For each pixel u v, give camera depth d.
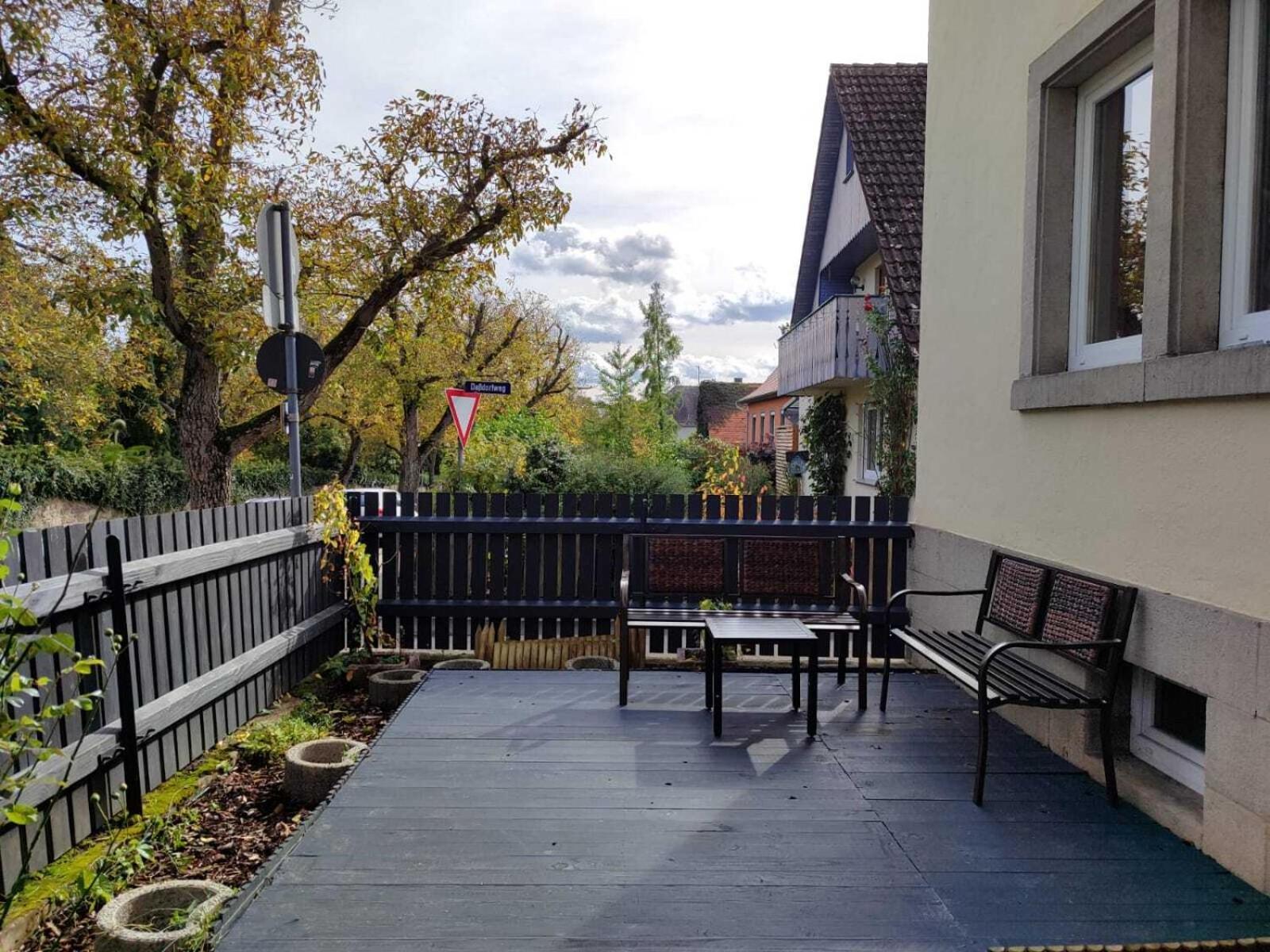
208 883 3.03
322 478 34.25
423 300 12.04
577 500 6.93
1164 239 3.35
